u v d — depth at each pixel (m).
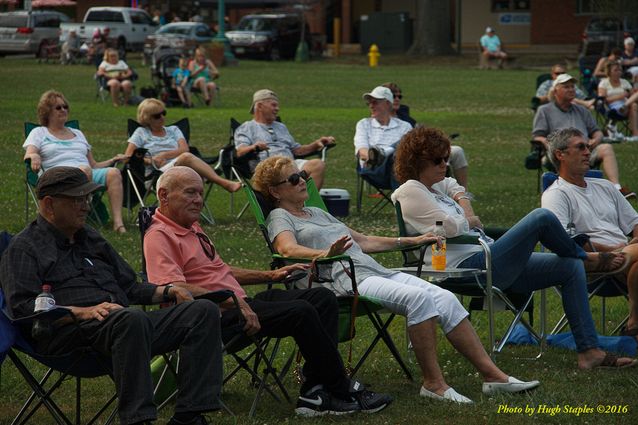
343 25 72.44
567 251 8.40
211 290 7.48
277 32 56.84
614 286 9.06
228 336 6.93
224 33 53.09
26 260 6.57
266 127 14.98
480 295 8.51
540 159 16.95
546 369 8.36
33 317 6.18
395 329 9.60
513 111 32.44
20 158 20.80
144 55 49.69
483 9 71.44
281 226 8.12
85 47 49.72
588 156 9.45
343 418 7.15
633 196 10.62
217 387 6.48
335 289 7.79
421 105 34.16
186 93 32.69
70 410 7.42
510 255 8.35
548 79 24.67
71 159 13.68
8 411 7.37
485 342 9.27
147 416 6.13
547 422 7.09
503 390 7.60
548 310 10.41
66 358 6.37
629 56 34.78
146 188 14.35
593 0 54.06
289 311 7.04
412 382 8.03
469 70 51.47
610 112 24.91
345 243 7.61
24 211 15.32
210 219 14.71
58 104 13.72
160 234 7.39
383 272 7.97
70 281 6.74
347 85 41.44
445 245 8.35
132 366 6.18
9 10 60.75
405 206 8.62
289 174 8.29
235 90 38.75
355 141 15.64
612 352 8.70
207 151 22.58
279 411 7.36
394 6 73.75
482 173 19.94
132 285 7.09
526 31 70.62
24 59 52.28
